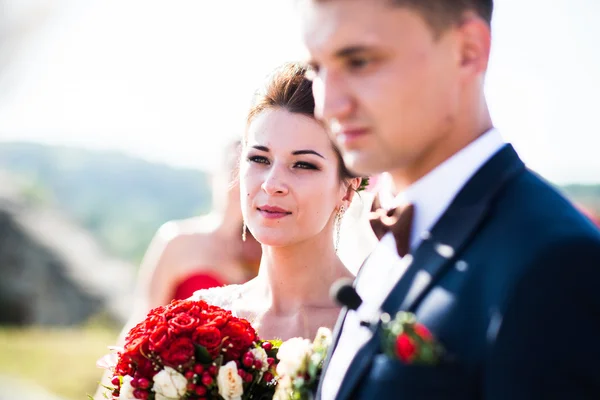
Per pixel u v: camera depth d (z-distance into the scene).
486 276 1.23
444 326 1.24
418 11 1.27
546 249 1.17
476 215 1.31
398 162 1.32
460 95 1.34
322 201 2.21
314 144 2.18
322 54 1.31
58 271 11.32
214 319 2.02
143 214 21.14
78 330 10.69
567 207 1.27
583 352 1.12
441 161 1.38
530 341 1.14
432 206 1.40
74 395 7.25
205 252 4.33
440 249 1.32
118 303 11.39
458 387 1.21
